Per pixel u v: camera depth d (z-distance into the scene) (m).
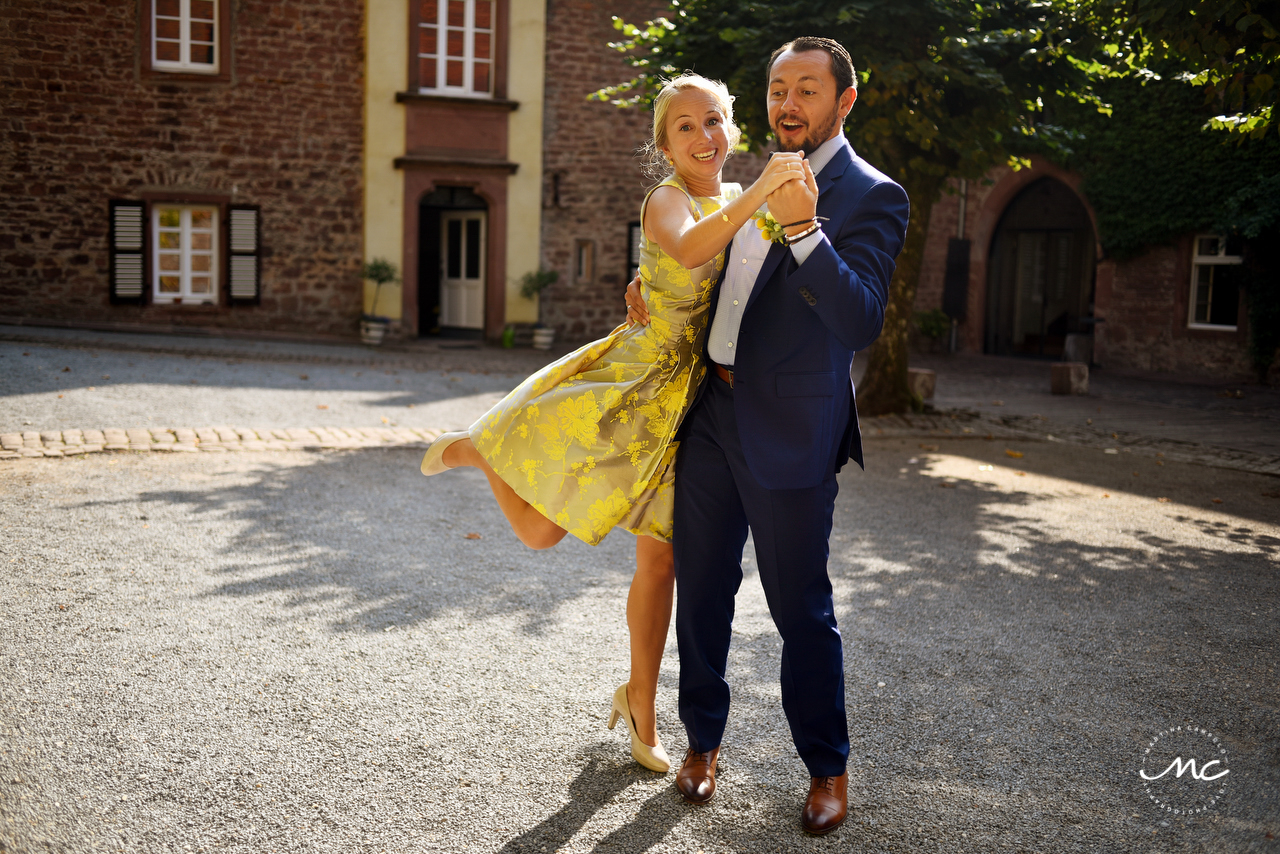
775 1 8.83
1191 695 3.43
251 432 8.05
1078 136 10.31
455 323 18.41
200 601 4.10
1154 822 2.55
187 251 15.95
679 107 2.44
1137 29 6.92
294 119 16.12
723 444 2.53
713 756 2.69
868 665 3.64
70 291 15.25
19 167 14.87
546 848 2.36
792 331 2.38
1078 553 5.40
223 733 2.90
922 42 8.56
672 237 2.29
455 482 6.76
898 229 2.38
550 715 3.12
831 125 2.45
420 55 16.72
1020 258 19.55
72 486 6.02
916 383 11.39
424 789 2.62
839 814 2.48
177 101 15.51
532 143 17.36
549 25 17.31
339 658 3.54
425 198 17.67
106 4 15.01
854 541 5.55
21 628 3.69
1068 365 13.09
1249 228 14.20
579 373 2.69
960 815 2.57
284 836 2.37
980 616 4.27
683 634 2.64
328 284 16.61
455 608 4.15
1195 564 5.21
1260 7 6.32
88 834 2.34
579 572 4.76
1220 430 10.08
